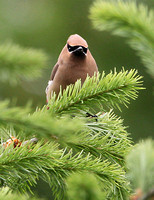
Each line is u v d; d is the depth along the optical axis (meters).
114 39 15.76
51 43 15.57
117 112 15.52
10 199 4.71
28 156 5.64
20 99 16.97
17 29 15.45
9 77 8.96
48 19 15.73
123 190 6.17
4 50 8.62
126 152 6.67
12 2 15.75
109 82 6.34
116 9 7.36
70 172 5.90
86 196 3.57
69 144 6.59
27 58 8.74
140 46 7.27
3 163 5.58
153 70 7.24
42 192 14.86
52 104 6.40
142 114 15.68
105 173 5.92
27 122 4.39
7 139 6.02
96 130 7.09
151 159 4.56
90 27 15.80
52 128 4.34
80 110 6.46
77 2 15.90
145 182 4.54
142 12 7.34
